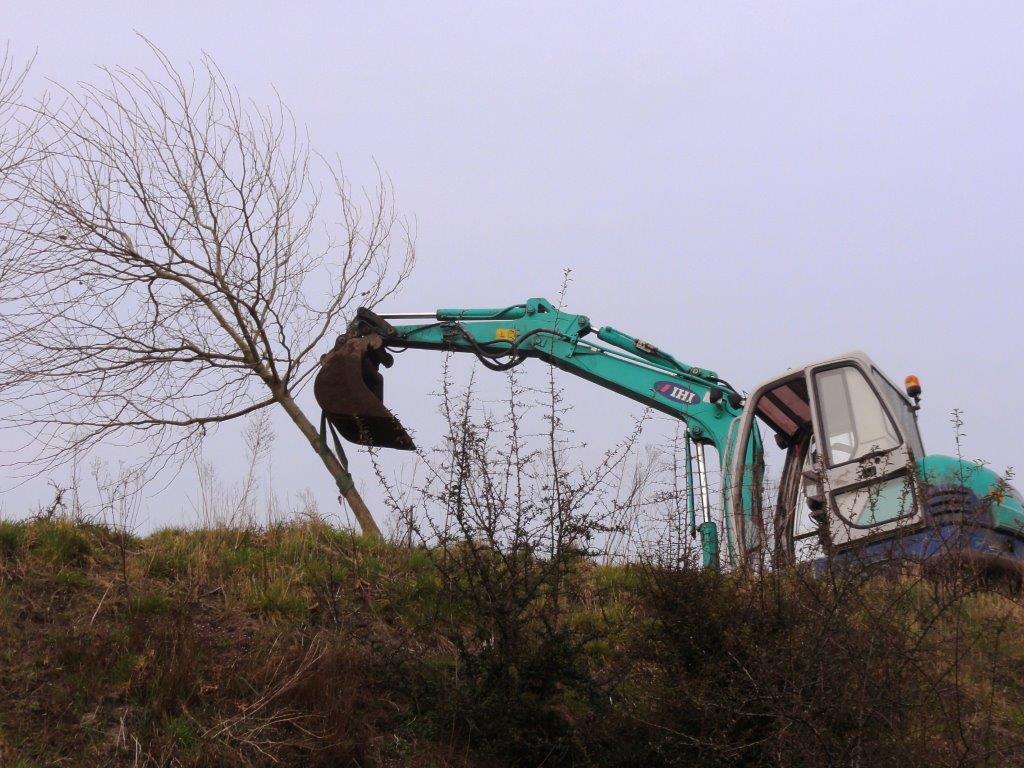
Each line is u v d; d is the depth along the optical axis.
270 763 6.20
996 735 6.52
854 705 5.79
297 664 6.89
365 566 8.52
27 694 6.36
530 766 6.59
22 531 7.94
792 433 11.44
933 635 6.94
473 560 6.86
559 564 6.86
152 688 6.51
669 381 11.86
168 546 8.48
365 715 6.72
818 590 6.34
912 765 5.69
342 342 11.28
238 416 10.82
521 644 6.73
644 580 7.18
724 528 8.31
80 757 6.02
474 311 12.21
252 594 7.83
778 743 5.78
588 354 12.05
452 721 6.66
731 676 6.37
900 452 10.32
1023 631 7.75
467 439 6.93
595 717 6.62
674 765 6.29
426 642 7.62
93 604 7.37
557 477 6.92
